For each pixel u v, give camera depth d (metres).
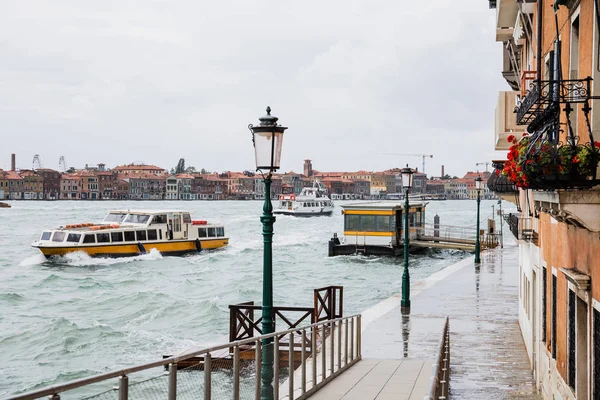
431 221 149.88
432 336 22.38
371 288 47.31
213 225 72.88
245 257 68.31
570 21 10.83
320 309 20.95
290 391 11.73
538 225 17.23
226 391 9.61
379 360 17.73
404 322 25.02
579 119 10.28
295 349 15.03
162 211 66.94
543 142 8.91
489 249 60.94
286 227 121.38
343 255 64.50
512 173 10.21
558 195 8.92
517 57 26.64
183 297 43.81
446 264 61.47
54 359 27.03
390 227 63.16
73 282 50.62
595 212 8.84
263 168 12.77
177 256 67.31
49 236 62.03
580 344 10.85
